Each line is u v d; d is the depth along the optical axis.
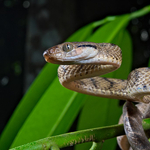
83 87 0.47
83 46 0.44
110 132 0.42
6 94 1.98
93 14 1.57
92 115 0.51
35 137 0.45
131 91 0.45
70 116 0.46
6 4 2.07
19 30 2.08
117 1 1.58
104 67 0.45
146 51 1.59
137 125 0.42
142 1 1.59
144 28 1.60
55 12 0.92
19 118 0.47
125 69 0.51
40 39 0.90
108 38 0.47
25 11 2.06
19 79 2.02
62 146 0.40
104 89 0.47
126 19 0.48
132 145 0.42
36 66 0.89
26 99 0.47
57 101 0.46
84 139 0.41
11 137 0.47
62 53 0.44
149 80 0.44
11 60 2.03
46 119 0.45
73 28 0.95
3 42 2.04
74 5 0.97
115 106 0.51
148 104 0.46
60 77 0.45
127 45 0.51
